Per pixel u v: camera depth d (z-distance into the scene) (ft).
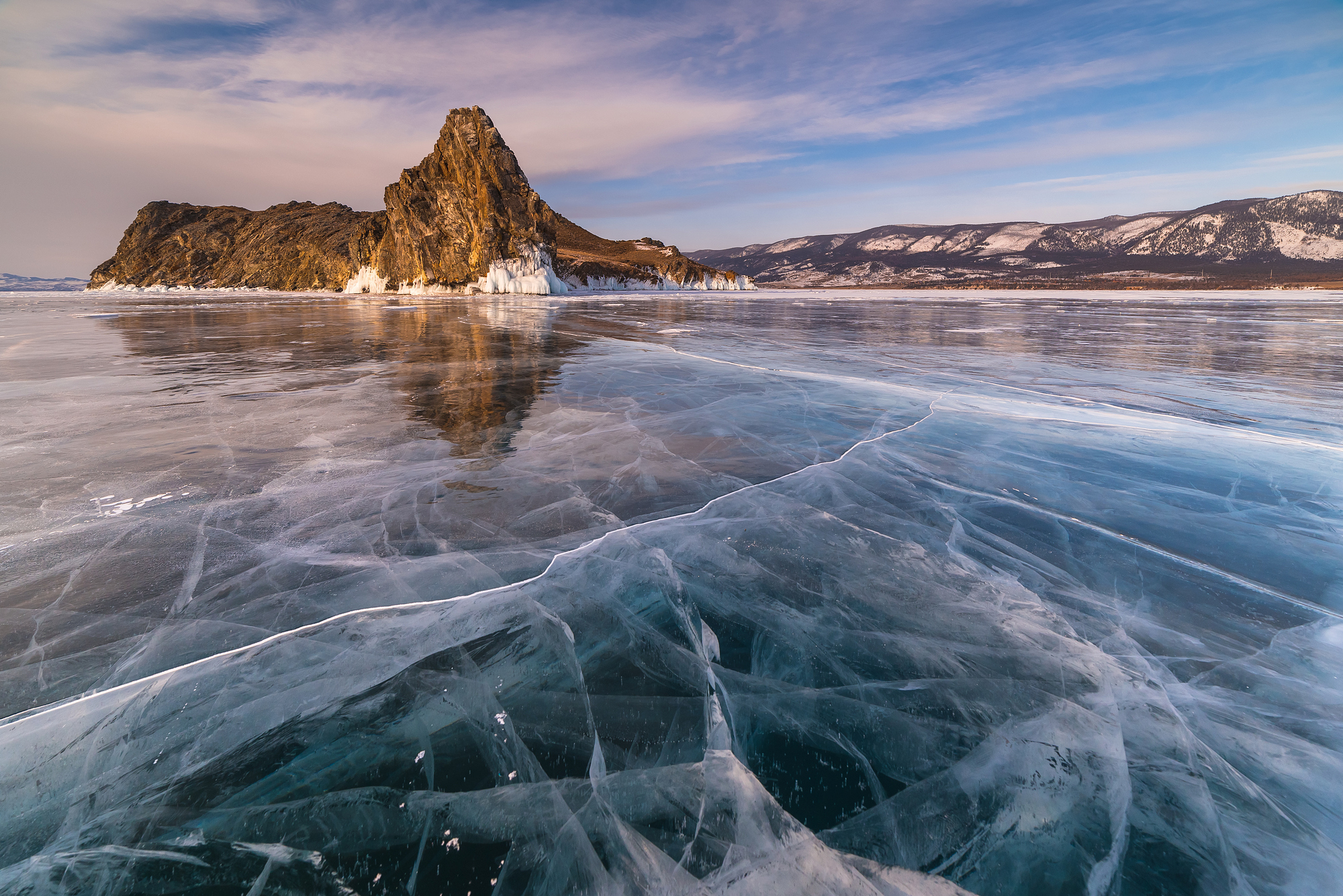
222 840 3.55
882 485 10.07
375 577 6.75
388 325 44.39
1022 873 3.34
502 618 5.94
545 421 14.46
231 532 7.95
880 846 3.51
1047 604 6.30
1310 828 3.64
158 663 5.19
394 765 4.10
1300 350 29.30
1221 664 5.29
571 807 3.80
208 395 17.17
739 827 3.65
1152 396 17.76
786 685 4.97
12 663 5.14
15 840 3.55
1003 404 16.60
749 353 28.12
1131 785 3.95
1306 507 9.10
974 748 4.28
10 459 11.05
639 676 5.09
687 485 10.00
